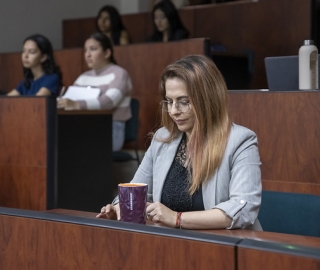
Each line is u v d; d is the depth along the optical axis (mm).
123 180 9617
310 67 5023
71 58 11016
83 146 7961
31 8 14008
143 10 15906
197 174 3406
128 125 9031
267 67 5391
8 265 2832
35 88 8945
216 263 2229
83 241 2576
